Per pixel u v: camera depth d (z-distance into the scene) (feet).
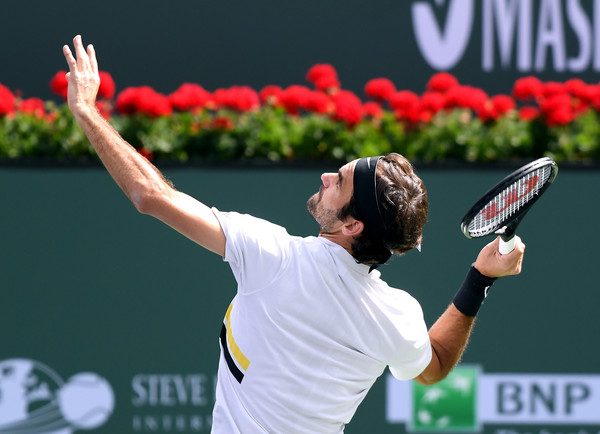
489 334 57.31
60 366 56.29
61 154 58.49
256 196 56.75
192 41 68.18
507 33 68.64
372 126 60.64
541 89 62.34
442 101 60.90
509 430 57.62
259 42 68.54
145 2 67.77
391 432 57.52
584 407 57.52
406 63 68.85
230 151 58.95
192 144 59.26
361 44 68.69
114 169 25.04
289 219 56.80
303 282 26.30
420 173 57.26
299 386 26.89
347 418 28.60
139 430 56.70
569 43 68.69
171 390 56.75
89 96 25.70
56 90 59.62
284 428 27.22
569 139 60.39
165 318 56.49
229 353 27.27
